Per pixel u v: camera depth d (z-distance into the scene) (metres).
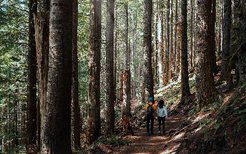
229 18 20.86
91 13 16.95
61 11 7.65
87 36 24.09
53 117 7.64
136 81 70.38
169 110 24.70
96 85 16.98
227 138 8.73
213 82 14.39
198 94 14.54
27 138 15.79
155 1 50.19
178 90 29.77
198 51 14.60
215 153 8.80
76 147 17.27
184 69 23.61
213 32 24.33
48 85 7.73
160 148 13.72
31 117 15.82
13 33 17.75
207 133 9.65
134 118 23.19
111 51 17.92
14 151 18.53
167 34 45.09
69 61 7.80
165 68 44.16
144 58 24.00
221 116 9.72
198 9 14.62
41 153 7.78
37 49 9.66
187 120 14.76
